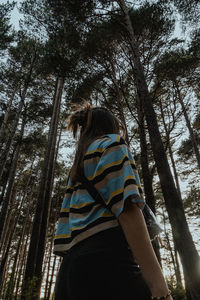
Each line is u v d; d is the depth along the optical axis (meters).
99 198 0.60
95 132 0.78
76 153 0.76
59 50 10.02
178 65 9.38
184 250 4.74
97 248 0.54
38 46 13.91
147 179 8.08
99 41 9.29
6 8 13.88
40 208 10.64
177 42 10.06
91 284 0.51
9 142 13.44
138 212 0.53
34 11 12.98
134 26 9.24
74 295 0.53
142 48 10.47
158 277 0.47
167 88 10.40
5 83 15.57
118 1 8.57
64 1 8.86
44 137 16.19
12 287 6.74
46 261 23.16
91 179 0.64
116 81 9.84
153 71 9.20
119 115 9.71
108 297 0.49
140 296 0.49
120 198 0.53
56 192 24.02
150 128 6.29
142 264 0.48
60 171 21.39
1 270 14.26
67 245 0.66
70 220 0.66
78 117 0.90
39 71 13.37
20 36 14.57
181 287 11.04
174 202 5.23
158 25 9.26
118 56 10.00
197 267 4.54
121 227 0.57
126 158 0.60
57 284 0.63
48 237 25.02
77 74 9.79
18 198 24.77
